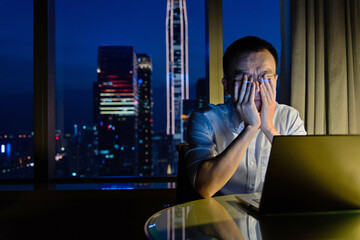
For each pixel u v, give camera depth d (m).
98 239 1.84
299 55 1.91
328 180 0.69
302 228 0.62
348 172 0.69
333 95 1.91
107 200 1.85
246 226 0.64
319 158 0.67
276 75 1.12
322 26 1.93
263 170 1.22
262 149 1.22
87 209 1.84
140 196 1.84
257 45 1.10
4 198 1.82
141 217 1.85
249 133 1.01
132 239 1.85
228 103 1.27
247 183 1.20
